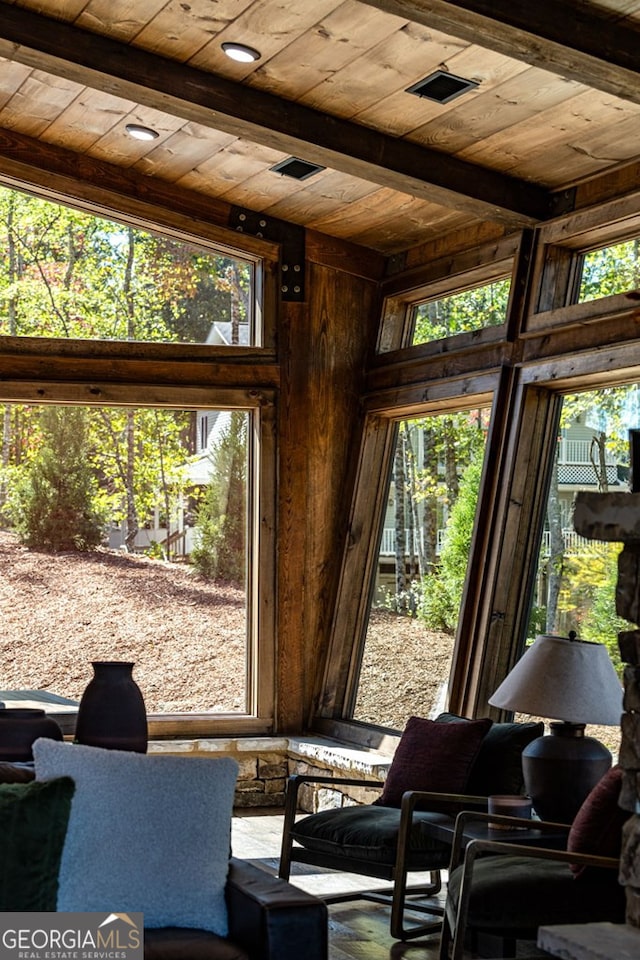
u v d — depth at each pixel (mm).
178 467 7551
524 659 4578
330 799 6957
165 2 5039
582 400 5930
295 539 7566
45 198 7324
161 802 3254
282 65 5336
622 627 5449
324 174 6605
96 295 7406
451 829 4301
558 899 3672
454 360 6742
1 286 7285
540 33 4227
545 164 5824
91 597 7402
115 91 5555
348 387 7711
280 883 3199
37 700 7246
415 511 7195
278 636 7535
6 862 3006
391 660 7242
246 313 7652
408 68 5121
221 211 7488
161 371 7430
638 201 5504
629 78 4430
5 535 7309
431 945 4621
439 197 5988
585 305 5738
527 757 4426
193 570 7562
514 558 6102
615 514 2801
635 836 2713
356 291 7750
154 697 7441
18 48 5309
